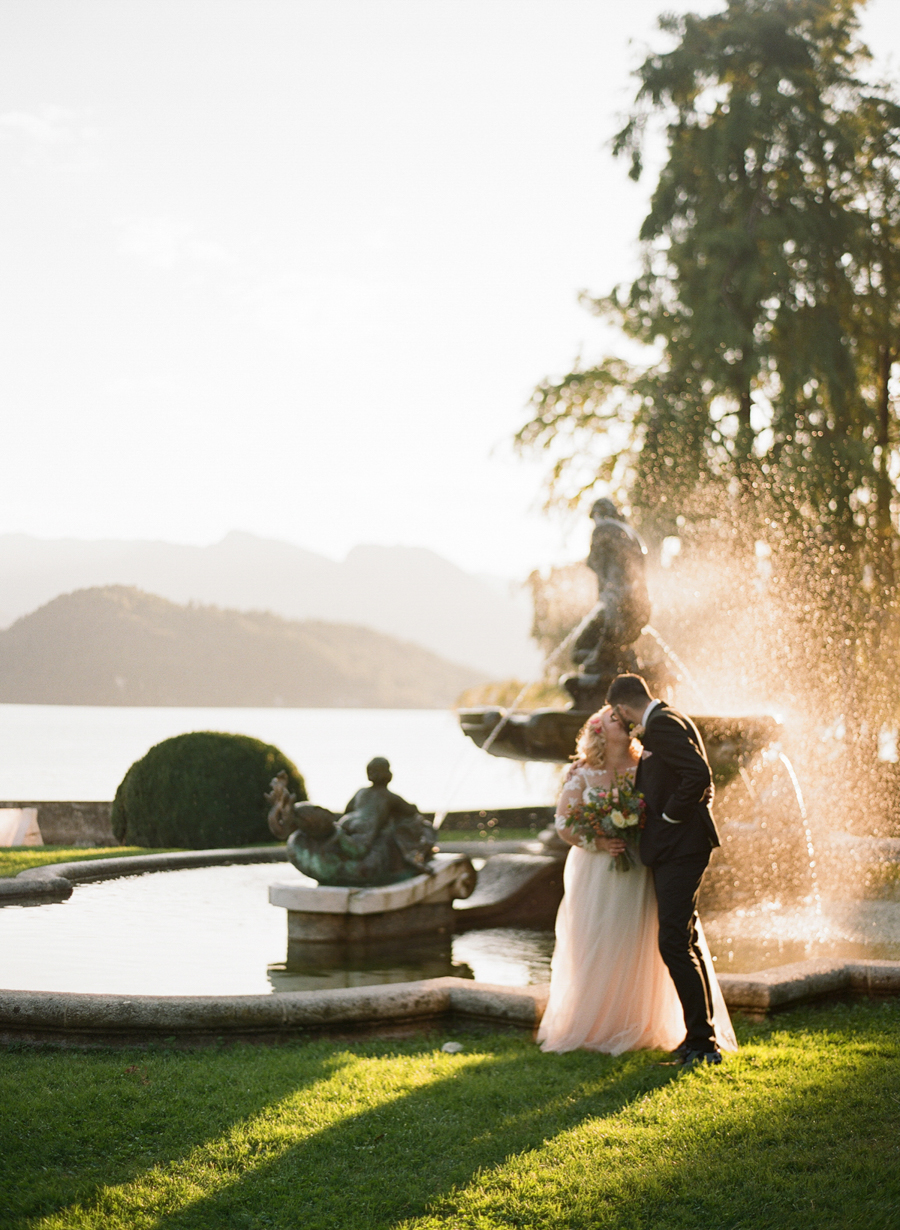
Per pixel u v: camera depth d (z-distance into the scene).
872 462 17.56
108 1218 3.29
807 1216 3.23
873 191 19.08
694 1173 3.51
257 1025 4.98
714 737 9.23
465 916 7.99
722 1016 4.89
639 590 8.84
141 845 14.06
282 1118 4.01
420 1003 5.26
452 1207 3.36
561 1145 3.76
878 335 19.09
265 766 14.23
